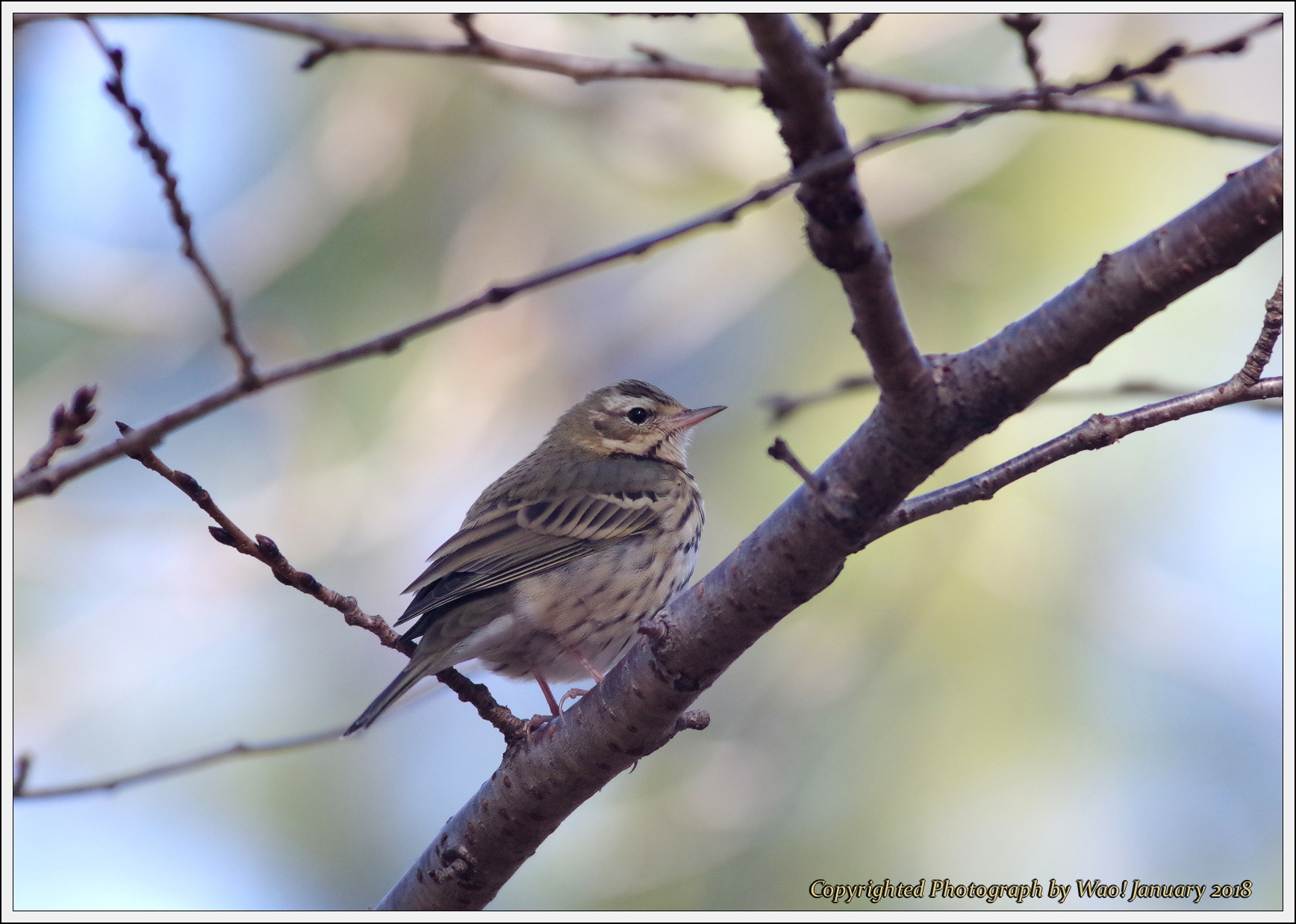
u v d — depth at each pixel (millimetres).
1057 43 14797
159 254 16891
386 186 17234
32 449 16250
